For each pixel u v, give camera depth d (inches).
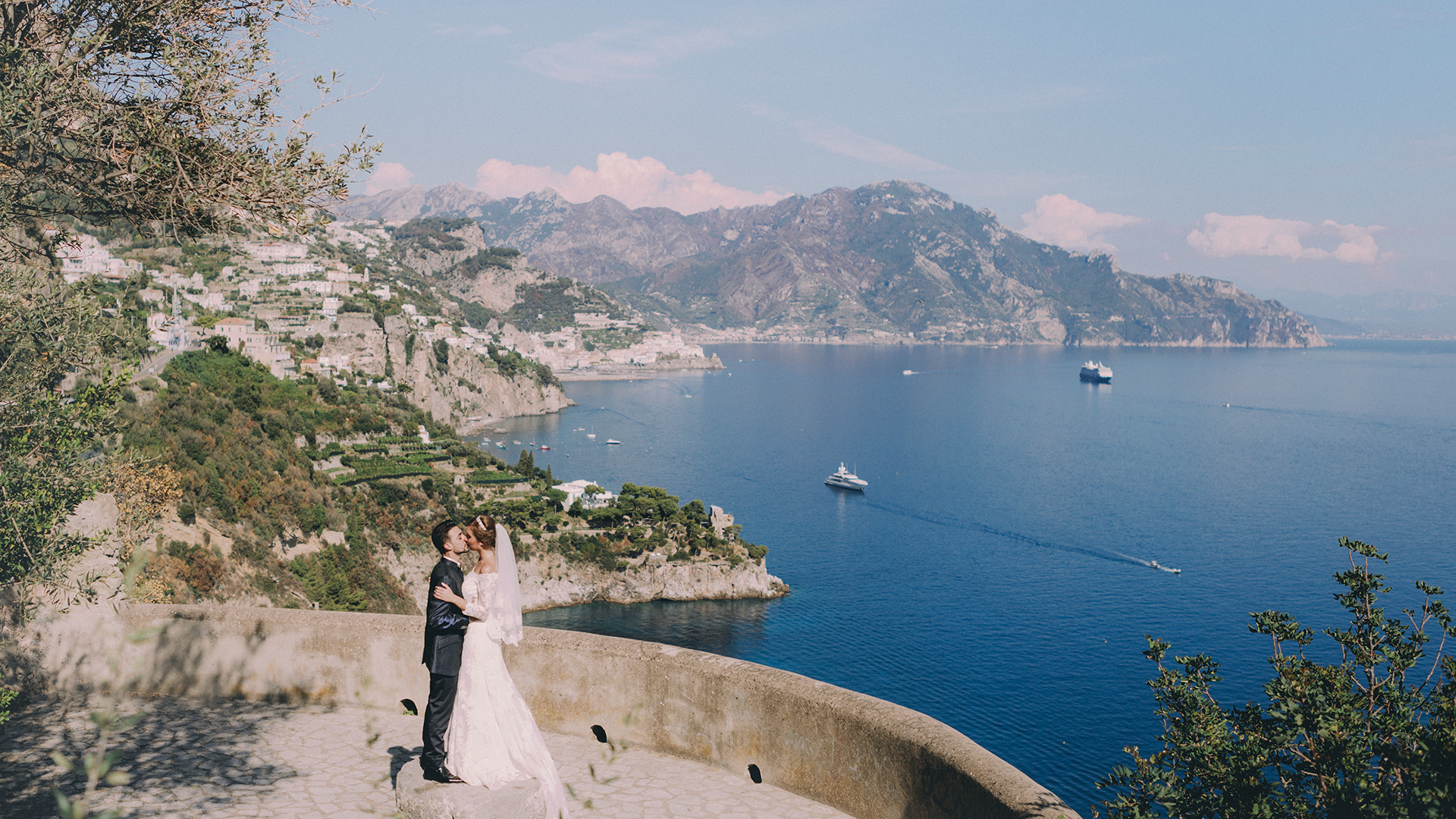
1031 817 213.6
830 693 286.0
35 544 315.9
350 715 344.5
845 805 277.4
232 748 310.8
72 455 325.4
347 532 3902.6
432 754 267.6
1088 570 5246.1
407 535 4237.2
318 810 268.1
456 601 268.7
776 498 7244.1
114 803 267.1
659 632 4156.0
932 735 257.3
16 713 331.9
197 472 3147.1
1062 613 4461.1
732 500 7130.9
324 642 352.8
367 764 302.8
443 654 266.5
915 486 7810.0
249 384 4453.7
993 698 3388.3
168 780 285.0
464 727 264.4
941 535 6087.6
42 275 330.0
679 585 4630.9
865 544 5841.5
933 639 4072.3
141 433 2891.2
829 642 4028.1
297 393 5536.4
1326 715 232.5
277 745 315.0
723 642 4025.6
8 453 311.0
